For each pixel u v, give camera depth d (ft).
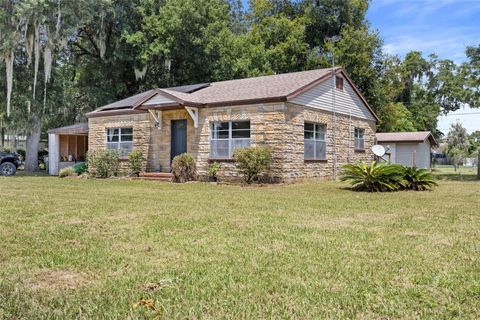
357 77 90.84
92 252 14.06
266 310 8.91
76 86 91.20
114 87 86.99
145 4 81.71
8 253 13.88
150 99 54.29
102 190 38.42
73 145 79.00
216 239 16.26
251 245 15.24
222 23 86.28
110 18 78.69
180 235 17.02
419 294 9.94
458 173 85.05
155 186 44.11
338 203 29.14
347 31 92.73
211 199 31.14
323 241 15.99
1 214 22.61
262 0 101.96
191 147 53.78
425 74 117.70
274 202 29.43
